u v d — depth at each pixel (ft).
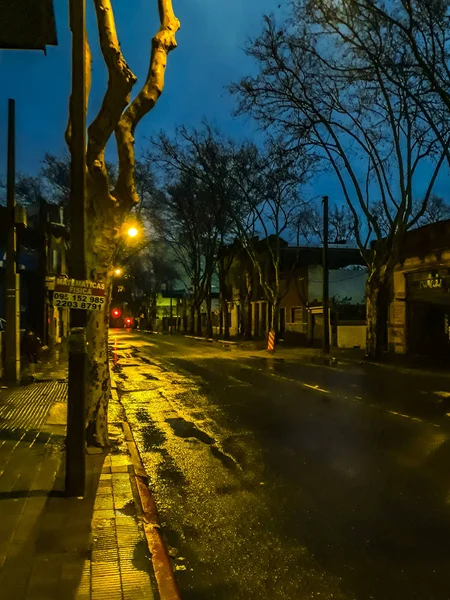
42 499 18.89
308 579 14.10
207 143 114.01
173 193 141.59
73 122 19.24
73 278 19.04
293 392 47.47
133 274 284.82
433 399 43.01
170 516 18.79
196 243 173.47
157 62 26.91
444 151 64.39
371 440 29.17
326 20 61.67
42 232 101.04
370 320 80.74
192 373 64.28
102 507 18.16
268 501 20.13
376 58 62.03
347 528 17.42
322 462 25.16
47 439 28.25
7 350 49.85
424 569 14.56
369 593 13.33
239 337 164.35
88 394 26.48
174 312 334.24
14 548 14.96
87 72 24.76
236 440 29.94
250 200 118.42
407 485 21.57
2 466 23.06
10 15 20.15
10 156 48.01
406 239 86.43
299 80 69.87
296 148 76.02
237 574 14.43
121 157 26.30
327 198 98.12
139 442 29.86
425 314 85.25
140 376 61.87
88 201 25.29
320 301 118.42
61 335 134.31
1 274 79.15
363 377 59.16
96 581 13.12
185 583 13.94
